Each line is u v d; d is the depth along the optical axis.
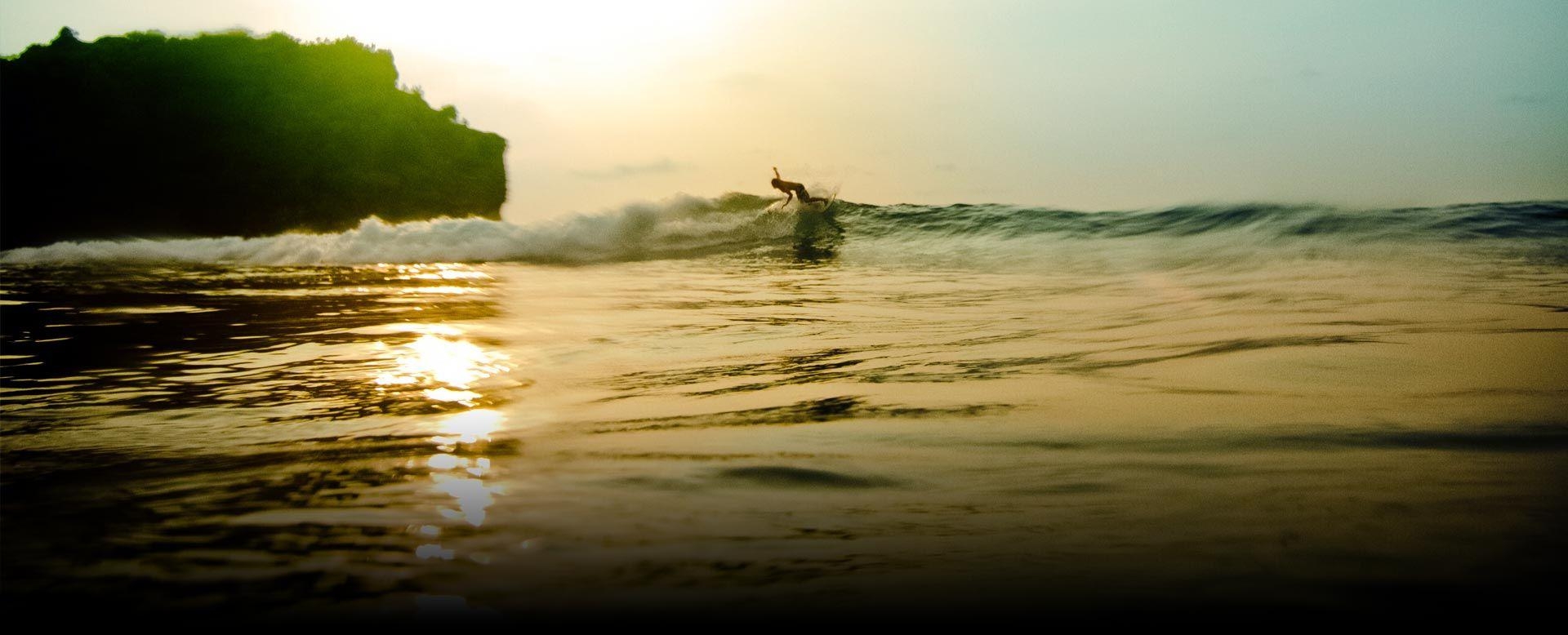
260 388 3.43
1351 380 3.08
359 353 4.20
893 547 1.66
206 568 1.62
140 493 2.10
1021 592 1.45
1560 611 1.33
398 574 1.58
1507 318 4.38
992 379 3.32
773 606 1.42
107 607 1.47
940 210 11.82
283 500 2.02
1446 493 1.87
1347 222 8.73
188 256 11.13
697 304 6.15
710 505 1.92
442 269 9.38
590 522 1.83
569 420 2.79
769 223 11.75
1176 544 1.63
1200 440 2.37
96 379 3.67
